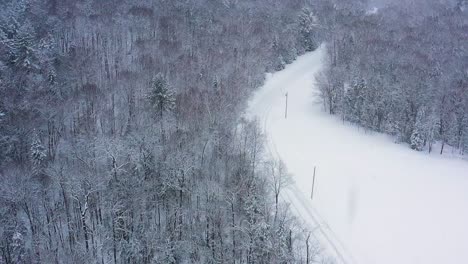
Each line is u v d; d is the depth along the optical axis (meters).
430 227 72.06
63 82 100.12
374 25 146.75
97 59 110.00
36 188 72.00
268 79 124.75
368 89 104.56
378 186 81.69
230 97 96.44
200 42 117.50
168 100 86.56
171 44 114.31
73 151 77.31
